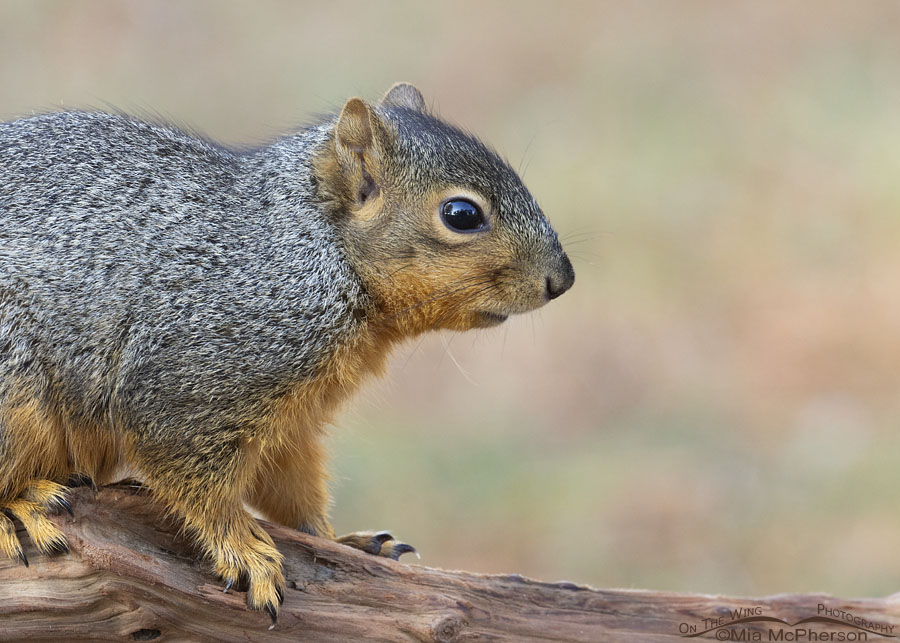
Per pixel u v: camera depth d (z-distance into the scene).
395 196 7.86
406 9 25.50
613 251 19.94
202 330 7.18
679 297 19.28
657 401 17.59
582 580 14.47
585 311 19.05
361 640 7.33
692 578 14.31
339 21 25.00
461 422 17.23
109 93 22.19
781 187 21.25
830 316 18.78
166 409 7.12
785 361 18.11
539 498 15.65
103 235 7.25
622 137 22.38
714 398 17.56
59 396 7.20
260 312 7.29
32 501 7.04
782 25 24.98
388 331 8.11
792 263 19.86
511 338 18.55
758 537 14.97
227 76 23.06
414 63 23.84
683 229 20.42
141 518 7.23
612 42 24.67
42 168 7.44
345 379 7.76
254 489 8.52
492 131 22.38
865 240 20.08
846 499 15.51
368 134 7.85
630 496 15.70
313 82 22.89
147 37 23.80
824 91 23.33
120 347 7.18
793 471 16.08
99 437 7.45
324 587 7.41
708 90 23.42
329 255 7.66
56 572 6.82
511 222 7.96
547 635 7.66
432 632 7.36
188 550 7.29
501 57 24.23
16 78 22.27
